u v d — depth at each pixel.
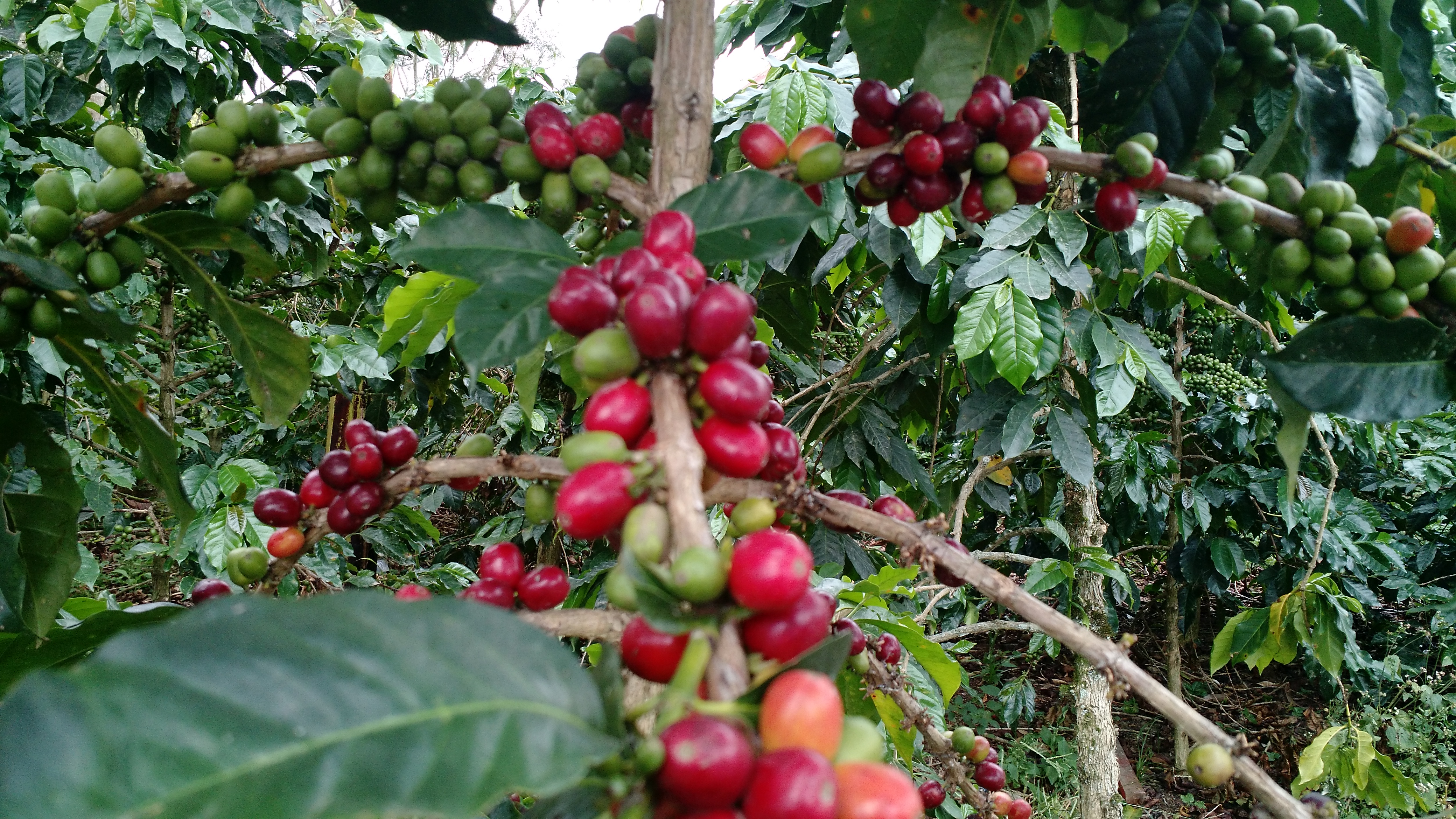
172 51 3.79
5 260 1.20
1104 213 1.33
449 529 8.52
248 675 0.61
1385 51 1.61
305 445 6.26
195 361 6.74
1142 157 1.27
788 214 1.14
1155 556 7.33
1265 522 5.89
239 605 0.66
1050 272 2.96
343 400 5.86
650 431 0.98
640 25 1.38
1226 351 5.67
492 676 0.70
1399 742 5.77
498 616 0.75
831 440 3.94
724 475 1.00
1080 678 3.96
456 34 1.53
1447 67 3.49
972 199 1.38
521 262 1.11
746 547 0.81
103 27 3.64
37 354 3.07
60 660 1.51
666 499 0.89
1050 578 3.81
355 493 1.32
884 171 1.29
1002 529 6.41
